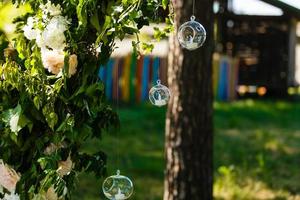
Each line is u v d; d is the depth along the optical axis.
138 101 11.98
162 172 6.52
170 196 4.36
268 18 15.41
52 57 2.72
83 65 2.74
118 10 2.67
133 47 2.77
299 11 15.12
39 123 2.81
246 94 15.91
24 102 2.73
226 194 5.53
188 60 4.25
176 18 4.09
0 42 2.94
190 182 4.32
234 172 6.01
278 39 15.73
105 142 7.77
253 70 15.91
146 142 8.16
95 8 2.68
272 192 5.75
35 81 2.72
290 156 7.68
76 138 2.77
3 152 2.79
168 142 4.37
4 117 2.73
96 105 2.77
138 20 2.71
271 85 15.85
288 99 15.72
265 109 12.88
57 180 2.71
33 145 2.80
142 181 6.09
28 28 2.77
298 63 24.33
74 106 2.78
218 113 11.84
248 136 9.20
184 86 4.28
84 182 5.75
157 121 9.84
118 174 2.80
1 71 2.72
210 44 4.26
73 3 2.71
